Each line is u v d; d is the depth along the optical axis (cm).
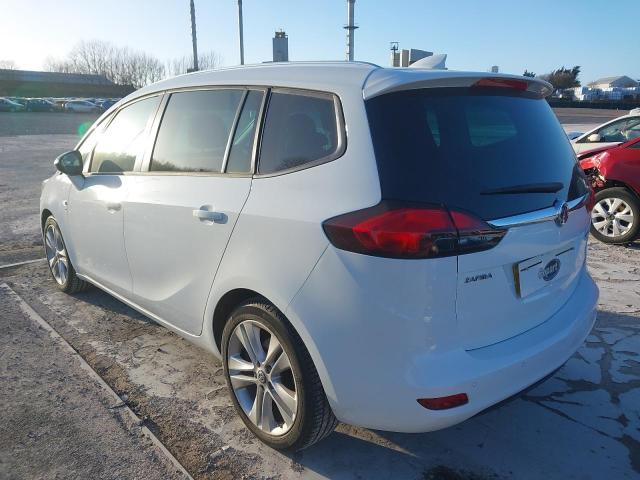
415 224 199
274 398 253
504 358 220
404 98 223
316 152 234
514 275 225
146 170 331
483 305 215
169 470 251
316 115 239
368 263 205
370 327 209
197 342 307
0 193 1013
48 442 269
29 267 551
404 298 202
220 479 245
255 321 252
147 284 334
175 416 292
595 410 296
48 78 8019
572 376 330
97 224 373
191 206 281
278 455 261
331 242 214
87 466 253
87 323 411
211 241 270
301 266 225
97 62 8606
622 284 484
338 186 219
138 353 362
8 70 7819
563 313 262
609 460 258
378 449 267
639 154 596
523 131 254
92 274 405
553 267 250
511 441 272
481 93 247
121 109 378
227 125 282
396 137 214
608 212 628
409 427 216
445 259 201
